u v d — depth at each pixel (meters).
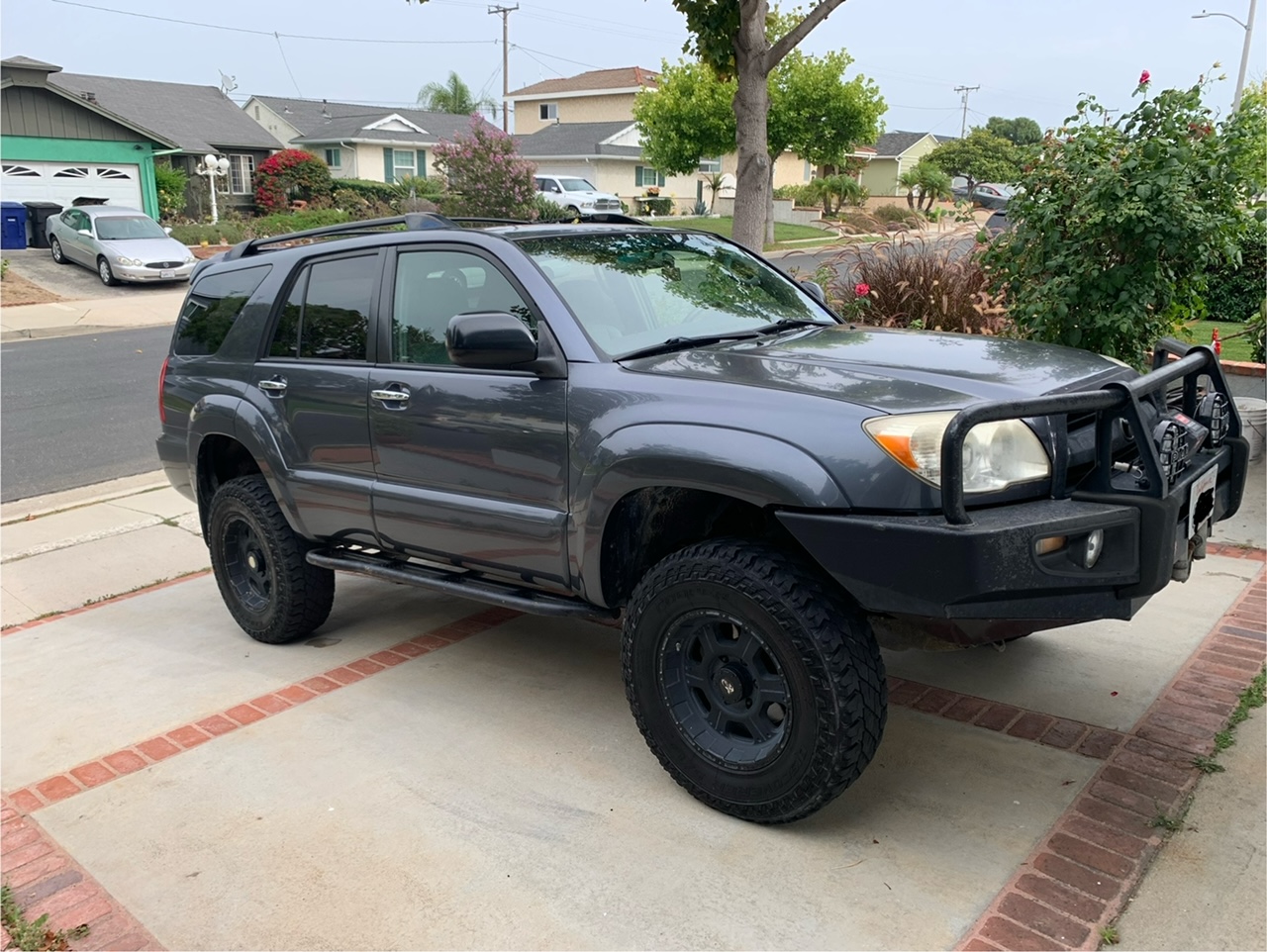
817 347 3.59
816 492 2.81
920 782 3.38
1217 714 3.70
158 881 3.09
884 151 59.88
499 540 3.74
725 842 3.11
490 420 3.65
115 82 39.03
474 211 21.64
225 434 4.80
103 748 3.97
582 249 3.95
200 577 6.18
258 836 3.29
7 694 4.57
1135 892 2.77
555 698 4.21
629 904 2.84
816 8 7.00
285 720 4.11
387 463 4.09
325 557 4.58
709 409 3.08
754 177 7.45
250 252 5.15
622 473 3.22
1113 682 4.02
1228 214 6.03
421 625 5.15
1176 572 2.98
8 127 27.81
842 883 2.88
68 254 24.20
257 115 48.56
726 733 3.24
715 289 4.12
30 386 12.64
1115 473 2.96
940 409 2.86
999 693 3.98
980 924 2.68
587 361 3.44
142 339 16.59
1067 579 2.75
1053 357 3.43
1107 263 6.15
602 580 3.44
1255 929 2.60
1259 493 6.16
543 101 55.06
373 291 4.21
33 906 3.00
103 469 8.76
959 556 2.64
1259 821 3.05
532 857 3.09
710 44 7.38
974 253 7.59
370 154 44.50
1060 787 3.30
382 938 2.77
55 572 6.30
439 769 3.65
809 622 2.88
